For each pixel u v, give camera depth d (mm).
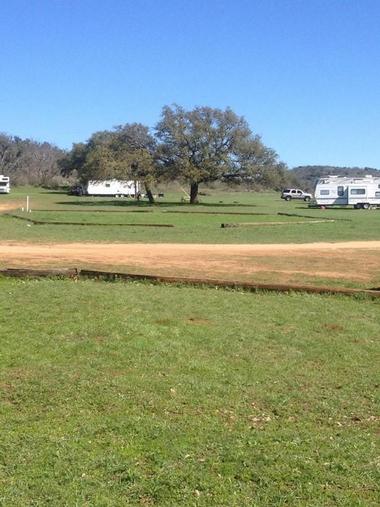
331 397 7188
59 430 6039
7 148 155250
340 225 36906
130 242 24828
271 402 6977
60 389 7191
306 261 19781
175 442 5750
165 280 14664
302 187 126562
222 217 44688
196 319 10828
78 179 116625
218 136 70938
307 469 5203
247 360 8586
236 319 10930
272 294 13773
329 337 9984
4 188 98688
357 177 68062
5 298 11820
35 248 21703
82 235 27656
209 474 5105
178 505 4637
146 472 5156
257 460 5367
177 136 69812
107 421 6270
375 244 25312
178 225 35375
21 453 5480
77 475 5090
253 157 72938
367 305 12906
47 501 4688
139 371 7914
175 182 82250
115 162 70562
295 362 8578
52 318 10336
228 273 16891
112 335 9375
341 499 4711
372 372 8188
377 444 5840
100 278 14852
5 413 6484
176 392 7188
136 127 72750
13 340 9102
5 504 4625
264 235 29219
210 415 6527
